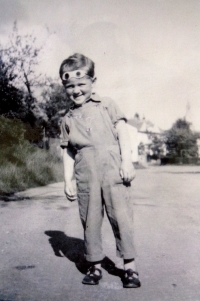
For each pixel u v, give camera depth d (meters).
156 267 2.49
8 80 9.85
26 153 8.96
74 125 2.29
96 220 2.24
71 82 2.29
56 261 2.63
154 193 6.46
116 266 2.52
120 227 2.20
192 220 4.00
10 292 2.09
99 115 2.26
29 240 3.19
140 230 3.55
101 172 2.20
